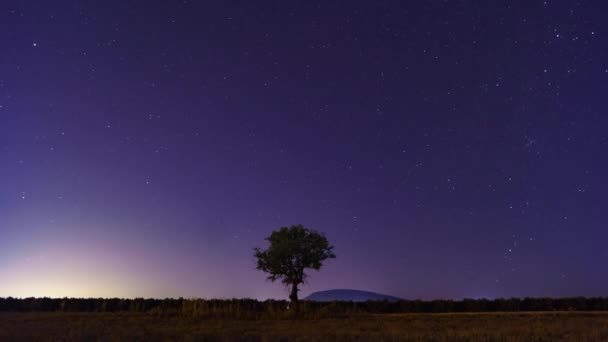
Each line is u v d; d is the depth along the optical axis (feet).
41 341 71.31
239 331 91.91
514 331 84.53
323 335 81.15
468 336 75.66
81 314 142.61
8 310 161.89
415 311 157.69
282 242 182.29
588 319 113.91
